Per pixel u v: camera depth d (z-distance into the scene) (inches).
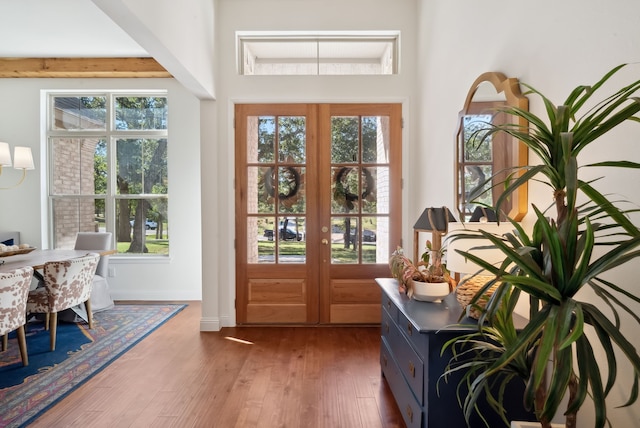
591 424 52.1
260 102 138.9
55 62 170.2
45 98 183.6
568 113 36.4
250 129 140.2
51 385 94.5
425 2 126.5
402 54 137.9
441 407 60.1
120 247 186.9
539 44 62.6
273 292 141.4
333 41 142.3
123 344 122.8
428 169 124.2
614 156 47.5
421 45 131.3
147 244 186.7
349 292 141.6
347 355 114.1
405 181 139.3
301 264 141.3
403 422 79.0
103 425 77.5
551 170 38.8
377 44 142.9
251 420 79.6
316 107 139.6
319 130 139.9
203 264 136.6
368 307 141.5
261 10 136.4
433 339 60.2
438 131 114.1
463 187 91.0
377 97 138.1
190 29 105.6
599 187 50.3
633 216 44.7
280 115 139.9
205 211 136.0
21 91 180.7
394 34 140.5
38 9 127.3
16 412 82.0
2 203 180.9
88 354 114.5
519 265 37.5
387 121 140.3
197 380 97.4
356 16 136.8
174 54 93.5
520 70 68.6
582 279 35.7
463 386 60.1
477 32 86.4
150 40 84.1
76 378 98.3
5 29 142.5
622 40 45.4
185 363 108.0
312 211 140.8
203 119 135.6
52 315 117.9
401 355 76.4
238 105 139.1
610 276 48.4
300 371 102.9
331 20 136.6
